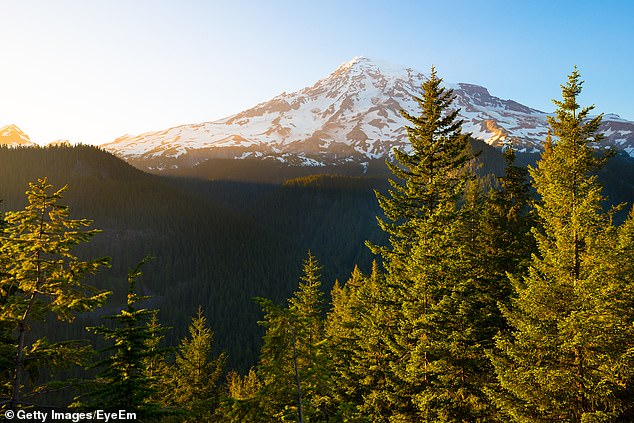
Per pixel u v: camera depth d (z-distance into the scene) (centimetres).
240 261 15812
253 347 10475
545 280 1386
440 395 1596
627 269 1288
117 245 15362
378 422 1814
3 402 1076
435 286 1727
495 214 2392
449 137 2044
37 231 1184
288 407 1209
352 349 2259
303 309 3325
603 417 1139
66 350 1198
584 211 1300
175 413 1223
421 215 2009
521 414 1285
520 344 1354
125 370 1240
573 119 1908
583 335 1177
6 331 1240
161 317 11812
